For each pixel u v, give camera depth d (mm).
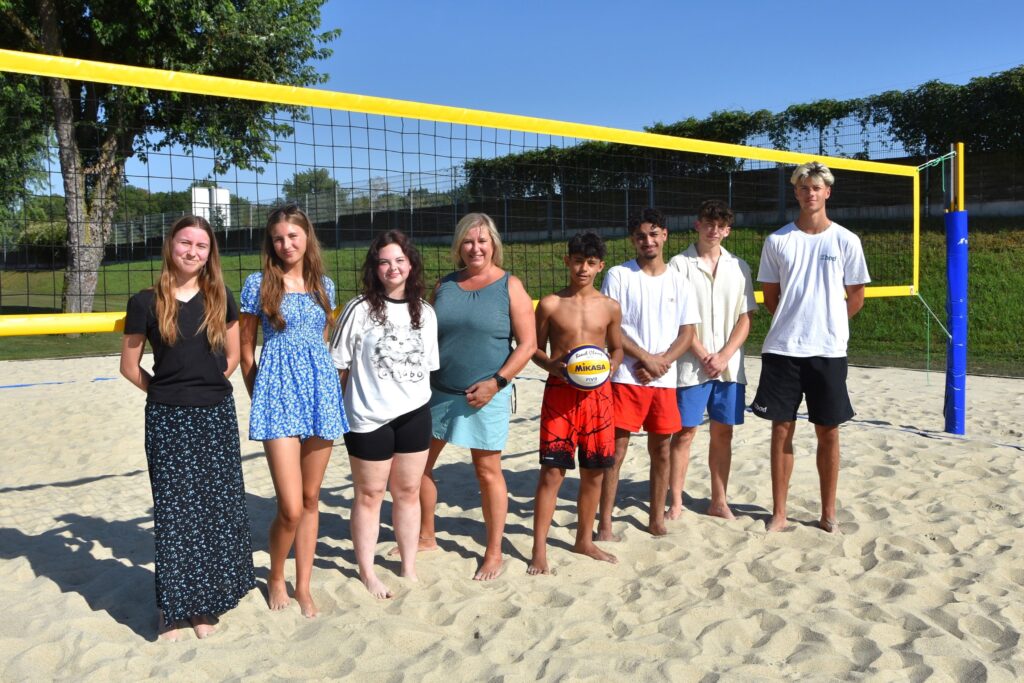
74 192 7148
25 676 2545
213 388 2855
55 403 7941
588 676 2539
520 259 9211
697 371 4055
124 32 14062
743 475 5004
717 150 5379
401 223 5844
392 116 4141
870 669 2586
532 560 3553
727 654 2762
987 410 7285
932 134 15945
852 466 5148
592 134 4832
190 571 2779
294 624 3041
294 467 2959
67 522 4293
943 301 13180
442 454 5879
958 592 3242
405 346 3186
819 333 3869
